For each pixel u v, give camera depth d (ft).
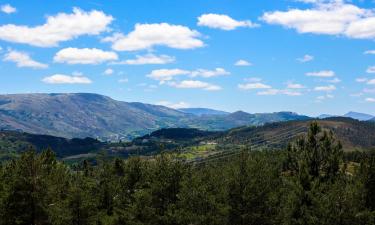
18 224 182.60
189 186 187.52
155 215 189.57
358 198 171.63
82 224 199.41
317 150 209.36
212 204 183.52
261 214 186.39
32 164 191.21
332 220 165.07
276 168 229.25
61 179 225.15
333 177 200.03
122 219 205.77
